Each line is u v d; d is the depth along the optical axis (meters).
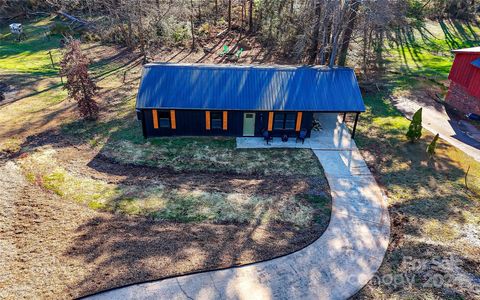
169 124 19.88
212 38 35.31
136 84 26.62
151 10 30.45
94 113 21.91
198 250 12.95
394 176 17.52
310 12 27.97
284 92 19.80
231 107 19.11
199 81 19.94
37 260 12.22
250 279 11.96
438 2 44.44
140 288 11.45
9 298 10.88
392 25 36.09
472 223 14.43
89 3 36.47
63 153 18.45
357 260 12.85
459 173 17.69
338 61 28.41
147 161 18.16
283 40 32.22
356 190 16.55
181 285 11.63
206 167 17.91
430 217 14.82
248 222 14.43
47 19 40.91
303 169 17.95
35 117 21.77
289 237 13.76
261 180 17.09
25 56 32.22
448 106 24.61
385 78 28.80
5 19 40.75
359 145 20.03
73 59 20.31
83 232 13.50
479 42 38.28
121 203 15.12
